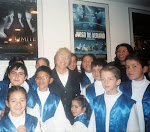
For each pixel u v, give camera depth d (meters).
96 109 1.16
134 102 1.12
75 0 1.82
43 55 1.67
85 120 1.27
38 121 1.13
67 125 1.25
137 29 2.35
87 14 1.90
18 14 1.68
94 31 1.94
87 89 1.39
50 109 1.25
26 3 1.68
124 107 1.10
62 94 1.35
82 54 1.80
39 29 1.68
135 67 1.17
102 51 1.96
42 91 1.29
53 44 1.70
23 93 1.06
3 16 1.64
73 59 1.52
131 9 2.31
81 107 1.30
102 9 2.02
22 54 1.64
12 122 1.05
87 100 1.35
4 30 1.64
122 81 1.32
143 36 2.37
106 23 2.04
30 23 1.69
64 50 1.47
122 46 1.49
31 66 1.63
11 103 1.03
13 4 1.67
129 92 1.24
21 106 1.04
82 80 1.49
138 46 2.31
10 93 1.04
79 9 1.85
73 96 1.37
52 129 1.20
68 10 1.77
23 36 1.67
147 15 2.45
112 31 2.09
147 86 1.21
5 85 1.29
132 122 1.08
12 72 1.23
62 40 1.72
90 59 1.54
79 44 1.81
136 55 1.20
